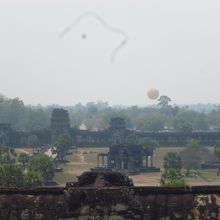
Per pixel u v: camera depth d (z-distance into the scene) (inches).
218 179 5196.9
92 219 960.3
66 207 970.1
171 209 986.7
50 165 4028.1
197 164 5762.8
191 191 995.3
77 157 6673.2
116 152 5570.9
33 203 992.2
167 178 3312.0
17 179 2630.4
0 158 5354.3
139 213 964.6
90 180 1018.7
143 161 6245.1
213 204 986.7
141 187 994.1
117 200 962.1
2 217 986.7
